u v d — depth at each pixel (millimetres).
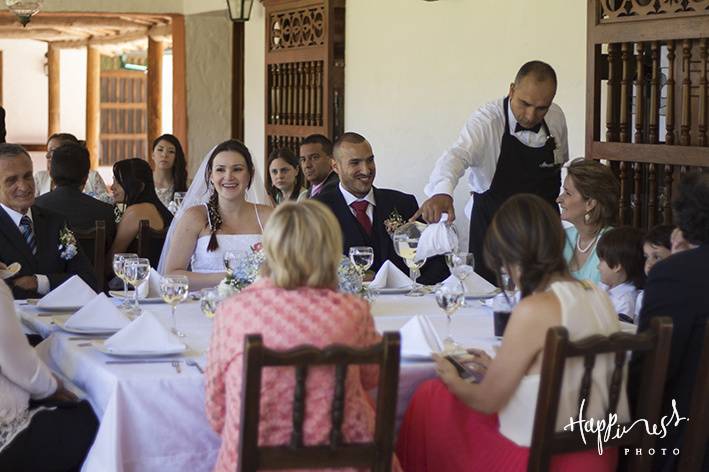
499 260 4012
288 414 3555
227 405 3672
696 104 6375
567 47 8000
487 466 3982
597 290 3951
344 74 11023
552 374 3641
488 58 8906
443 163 6742
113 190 8828
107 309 4793
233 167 6055
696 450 3982
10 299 4266
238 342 3639
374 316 5172
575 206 5617
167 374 4059
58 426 4312
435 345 4395
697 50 6340
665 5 6297
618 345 3723
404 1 9969
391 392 3531
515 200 3988
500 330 4746
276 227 3676
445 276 6477
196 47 14375
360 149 6555
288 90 11805
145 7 14203
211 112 14492
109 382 4039
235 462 3605
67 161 7527
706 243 4137
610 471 3949
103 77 22594
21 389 4293
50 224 6168
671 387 4086
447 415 4109
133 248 7742
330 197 6633
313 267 3668
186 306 5422
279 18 11859
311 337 3605
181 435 4035
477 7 9008
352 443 3562
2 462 4191
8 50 23609
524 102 6758
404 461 4246
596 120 6875
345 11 10945
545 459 3723
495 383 3898
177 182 10391
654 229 5164
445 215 6539
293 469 3518
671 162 6309
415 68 9875
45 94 23906
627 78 6699
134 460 3996
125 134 22953
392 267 5941
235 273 4945
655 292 4113
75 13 13984
